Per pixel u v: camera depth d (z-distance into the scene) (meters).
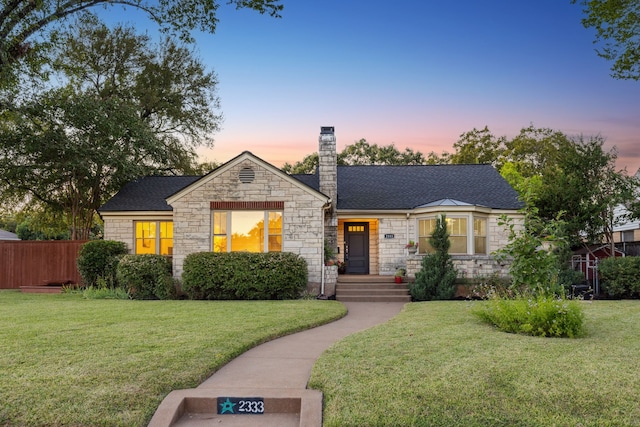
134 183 23.48
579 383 5.87
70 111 20.98
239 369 7.07
